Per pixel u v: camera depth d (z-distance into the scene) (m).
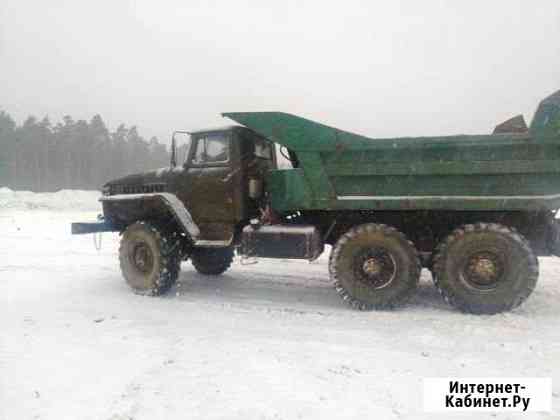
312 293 5.80
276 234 5.24
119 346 3.78
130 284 5.80
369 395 2.91
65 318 4.61
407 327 4.30
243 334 4.11
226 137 5.66
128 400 2.83
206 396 2.88
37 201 23.61
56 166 49.41
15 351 3.66
